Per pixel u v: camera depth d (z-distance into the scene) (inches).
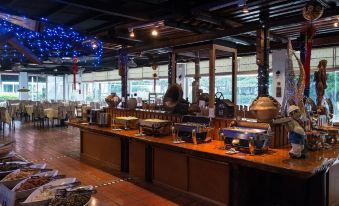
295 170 96.5
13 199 63.8
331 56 334.3
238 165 125.3
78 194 67.9
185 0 199.5
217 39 255.9
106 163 215.3
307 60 165.9
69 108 453.1
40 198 66.9
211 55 254.1
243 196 128.9
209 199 139.9
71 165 214.4
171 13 208.4
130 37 303.6
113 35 292.7
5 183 76.4
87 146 239.3
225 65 434.9
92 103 547.2
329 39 276.1
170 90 189.6
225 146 133.6
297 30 258.5
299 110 114.2
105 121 221.8
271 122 130.3
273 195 138.4
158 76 566.6
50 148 275.0
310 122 134.1
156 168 171.5
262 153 121.8
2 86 734.5
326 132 138.0
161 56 430.9
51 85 823.7
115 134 190.4
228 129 131.3
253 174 136.9
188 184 150.5
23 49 134.7
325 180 114.3
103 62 528.4
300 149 111.3
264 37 218.4
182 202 144.9
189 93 482.9
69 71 675.4
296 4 192.1
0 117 401.4
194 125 148.5
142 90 614.9
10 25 160.9
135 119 209.2
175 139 157.3
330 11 193.3
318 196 113.8
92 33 292.7
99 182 176.2
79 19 258.2
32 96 788.0
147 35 300.0
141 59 482.3
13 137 340.5
